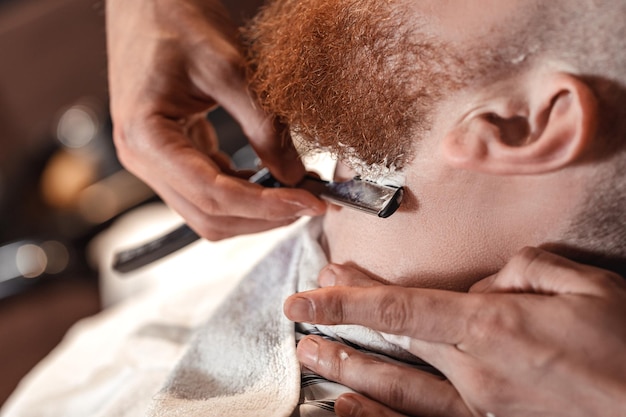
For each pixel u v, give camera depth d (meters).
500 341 0.43
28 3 1.68
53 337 1.23
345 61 0.48
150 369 0.73
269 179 0.60
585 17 0.42
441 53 0.45
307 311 0.47
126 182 1.35
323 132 0.50
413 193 0.49
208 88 0.61
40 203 1.51
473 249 0.49
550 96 0.43
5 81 1.70
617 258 0.47
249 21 0.63
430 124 0.47
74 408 0.77
